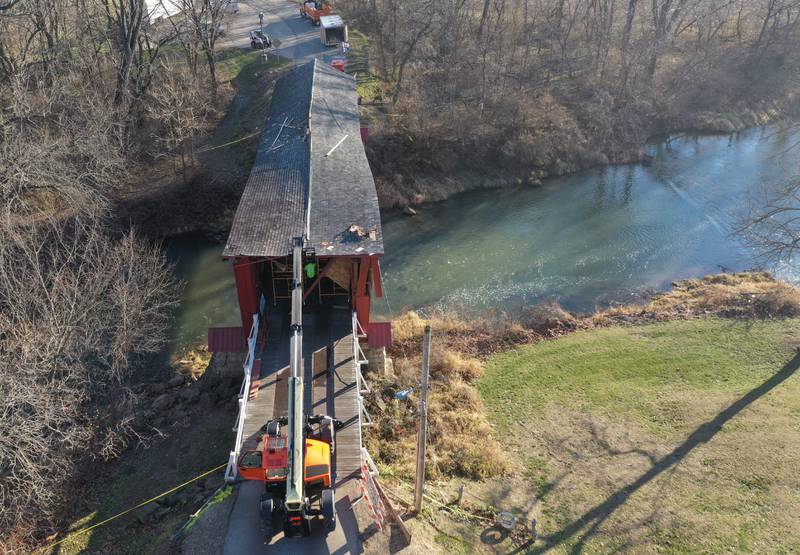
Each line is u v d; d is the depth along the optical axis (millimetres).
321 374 19750
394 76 51875
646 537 17797
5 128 25922
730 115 56156
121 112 36438
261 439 16625
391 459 20000
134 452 20641
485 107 49375
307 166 25047
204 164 39719
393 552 14828
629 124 52344
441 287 33281
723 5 63438
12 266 21922
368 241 20500
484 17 56562
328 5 60750
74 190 26484
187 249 35875
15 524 17156
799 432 21750
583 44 61750
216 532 15297
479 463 20344
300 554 14469
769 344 27344
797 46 60938
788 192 31750
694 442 21562
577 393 24547
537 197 43875
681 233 39000
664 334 28547
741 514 18562
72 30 41094
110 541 16531
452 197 43562
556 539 17562
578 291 33188
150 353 27078
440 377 25219
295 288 15570
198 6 53562
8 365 17641
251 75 49781
